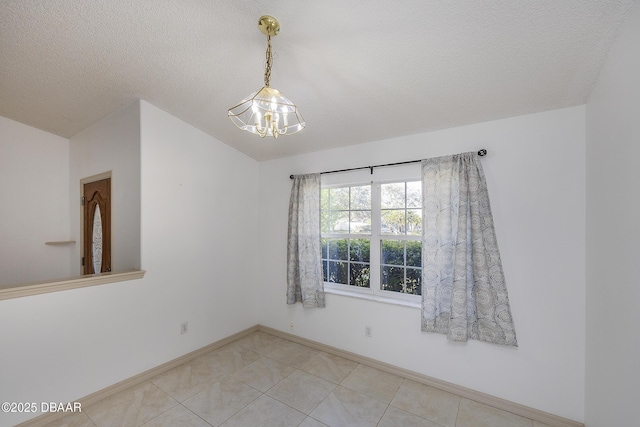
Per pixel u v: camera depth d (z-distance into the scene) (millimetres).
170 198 2695
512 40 1507
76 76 2207
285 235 3381
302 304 3162
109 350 2270
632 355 1263
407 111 2240
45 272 3455
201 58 1960
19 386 1849
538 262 2016
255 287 3607
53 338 1989
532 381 2021
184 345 2799
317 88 2127
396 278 2717
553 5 1292
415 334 2475
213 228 3094
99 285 2221
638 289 1216
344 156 2963
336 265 3121
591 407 1749
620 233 1381
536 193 2029
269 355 2938
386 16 1462
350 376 2537
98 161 3080
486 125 2223
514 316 2084
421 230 2586
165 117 2662
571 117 1924
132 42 1832
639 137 1203
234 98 2404
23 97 2564
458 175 2246
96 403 2156
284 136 2867
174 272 2725
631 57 1253
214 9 1548
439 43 1591
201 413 2045
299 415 2031
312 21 1549
